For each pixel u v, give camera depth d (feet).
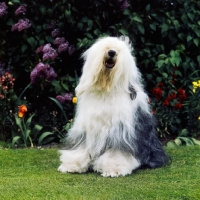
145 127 19.90
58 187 17.42
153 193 16.67
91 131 19.10
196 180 18.51
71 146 20.15
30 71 28.09
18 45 28.27
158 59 27.91
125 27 27.61
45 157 22.59
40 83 27.12
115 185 17.69
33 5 27.66
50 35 28.09
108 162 19.03
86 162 19.49
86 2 27.61
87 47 27.22
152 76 28.43
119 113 18.88
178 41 28.60
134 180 18.43
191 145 25.61
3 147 25.36
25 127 25.80
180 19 28.22
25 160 21.95
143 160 20.02
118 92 19.04
